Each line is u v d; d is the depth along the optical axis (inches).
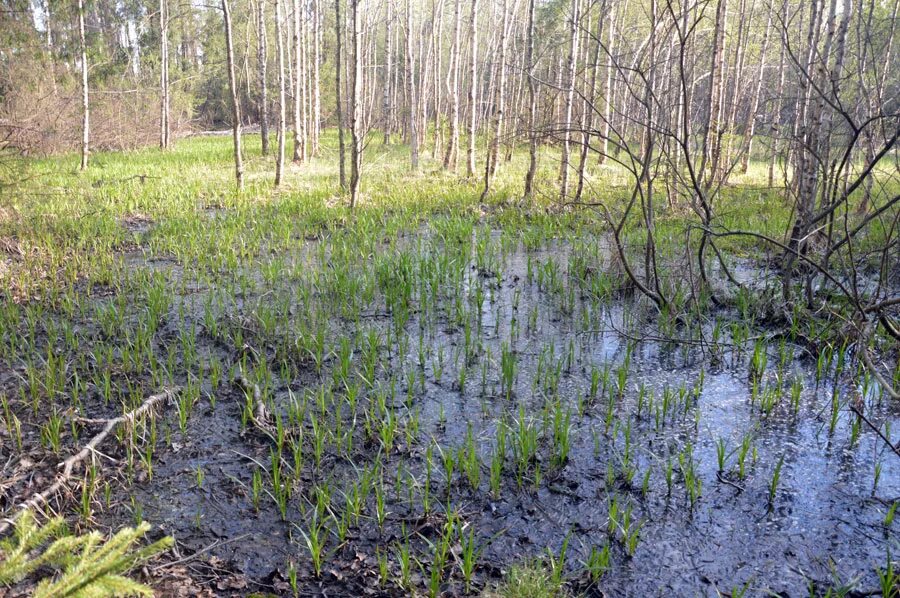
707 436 192.1
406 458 181.0
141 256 394.6
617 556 142.9
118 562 74.0
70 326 272.7
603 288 315.3
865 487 166.6
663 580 135.7
